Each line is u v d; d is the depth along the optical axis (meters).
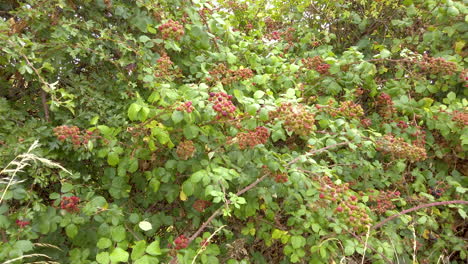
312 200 2.46
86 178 2.21
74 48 2.38
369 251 2.41
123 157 2.44
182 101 2.20
